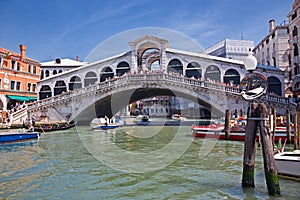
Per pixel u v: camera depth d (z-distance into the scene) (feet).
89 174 24.98
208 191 19.94
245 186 20.13
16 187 21.65
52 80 105.60
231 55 157.48
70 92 83.30
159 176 23.76
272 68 90.27
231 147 41.47
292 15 90.94
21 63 101.60
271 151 18.26
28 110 86.58
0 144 47.73
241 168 27.12
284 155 24.11
